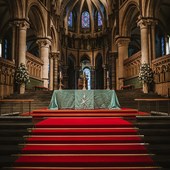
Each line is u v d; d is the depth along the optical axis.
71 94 12.06
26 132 7.41
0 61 16.45
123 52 26.30
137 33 34.16
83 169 5.67
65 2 39.12
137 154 6.29
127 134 7.32
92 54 42.97
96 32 42.84
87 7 43.59
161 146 6.65
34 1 23.00
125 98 16.34
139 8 20.34
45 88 24.38
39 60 25.62
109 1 34.34
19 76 18.66
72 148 6.52
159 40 31.89
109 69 34.62
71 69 43.75
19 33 19.67
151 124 7.71
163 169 5.66
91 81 42.62
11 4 19.61
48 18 28.31
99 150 6.37
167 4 24.31
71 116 9.48
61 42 39.31
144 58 19.25
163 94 17.27
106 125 7.79
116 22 27.77
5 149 6.50
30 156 6.28
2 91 16.84
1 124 7.86
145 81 18.42
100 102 12.05
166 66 16.94
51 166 5.87
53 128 7.70
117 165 5.84
